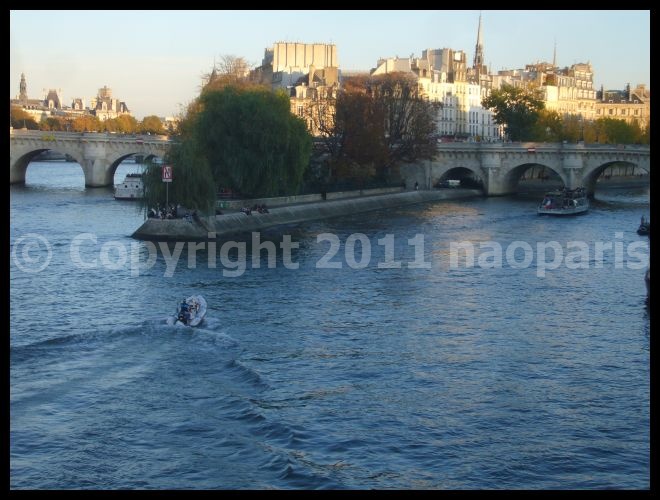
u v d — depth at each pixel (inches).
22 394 2261.3
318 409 2245.3
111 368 2477.9
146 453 1977.1
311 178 7185.0
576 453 2033.7
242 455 1977.1
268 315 3179.1
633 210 7145.7
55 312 3159.5
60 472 1883.6
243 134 5831.7
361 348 2783.0
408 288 3725.4
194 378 2425.0
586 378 2522.1
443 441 2085.4
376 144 7465.6
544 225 6018.7
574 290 3713.1
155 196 5123.0
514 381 2493.8
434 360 2674.7
